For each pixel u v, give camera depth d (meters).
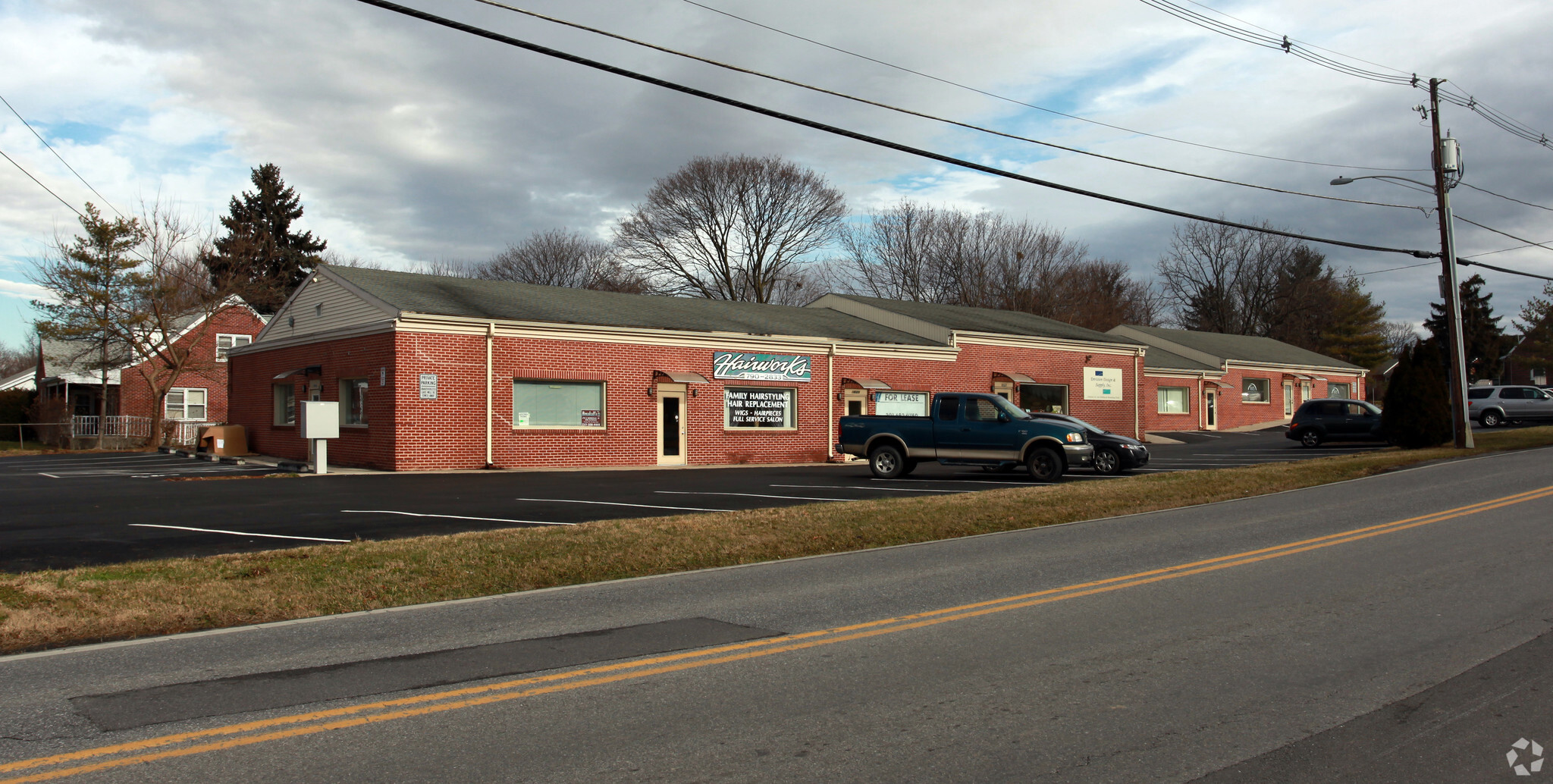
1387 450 27.94
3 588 8.50
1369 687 5.81
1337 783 4.42
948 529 13.46
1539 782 4.41
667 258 58.00
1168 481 18.72
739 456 28.88
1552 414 37.62
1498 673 6.05
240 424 32.91
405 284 27.72
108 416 45.25
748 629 7.49
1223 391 52.94
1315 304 78.75
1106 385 39.62
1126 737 5.00
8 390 45.59
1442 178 26.44
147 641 7.23
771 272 58.66
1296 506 15.16
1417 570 9.51
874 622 7.67
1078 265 70.00
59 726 5.16
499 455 24.70
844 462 30.64
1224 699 5.60
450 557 10.49
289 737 4.98
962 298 64.00
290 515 14.68
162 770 4.52
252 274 53.78
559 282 63.03
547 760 4.65
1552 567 9.54
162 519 14.14
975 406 21.61
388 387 23.75
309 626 7.75
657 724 5.20
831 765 4.60
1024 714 5.35
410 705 5.52
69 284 39.16
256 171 61.97
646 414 27.11
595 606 8.52
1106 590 8.85
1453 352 26.33
